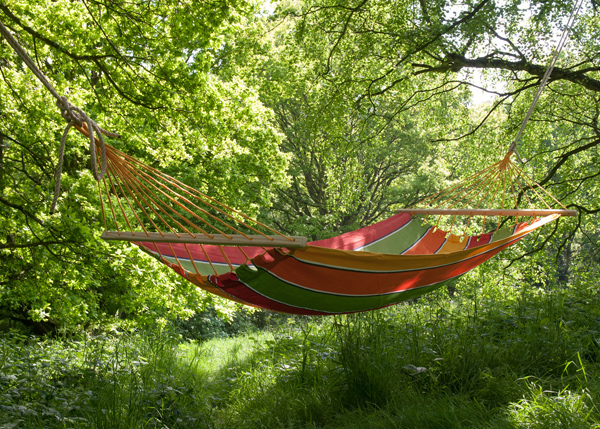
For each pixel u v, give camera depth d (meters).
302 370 5.19
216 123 8.12
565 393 3.59
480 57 9.23
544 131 11.64
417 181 22.03
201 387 6.02
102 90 8.65
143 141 8.90
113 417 4.07
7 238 7.82
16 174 8.77
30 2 7.01
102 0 7.05
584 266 9.66
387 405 3.95
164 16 7.21
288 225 22.98
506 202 11.51
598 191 11.79
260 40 13.27
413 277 3.82
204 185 11.51
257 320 20.22
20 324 13.04
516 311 6.04
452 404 3.62
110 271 8.94
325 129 10.79
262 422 4.45
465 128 12.52
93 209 8.08
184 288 8.76
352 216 24.44
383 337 5.60
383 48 9.45
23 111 7.61
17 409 4.10
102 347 6.69
